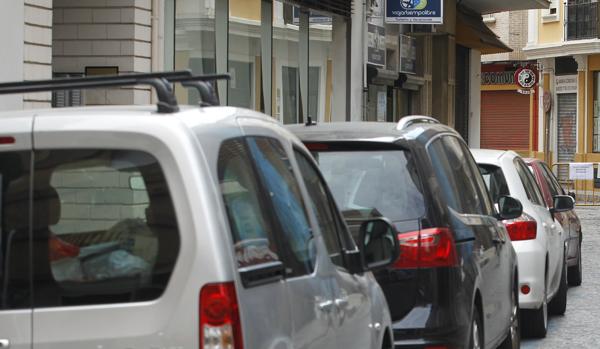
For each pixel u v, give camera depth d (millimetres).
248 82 47531
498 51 90125
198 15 42469
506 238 22750
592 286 38375
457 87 84250
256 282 10094
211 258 9523
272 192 11188
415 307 17266
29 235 9734
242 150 10750
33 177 9758
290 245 11273
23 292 9680
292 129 18734
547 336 27938
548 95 120438
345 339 12758
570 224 37188
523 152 130000
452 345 17250
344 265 13523
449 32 76438
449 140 20375
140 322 9531
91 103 36531
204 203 9609
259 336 9906
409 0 61281
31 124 9750
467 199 19891
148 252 9625
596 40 111750
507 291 22359
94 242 9711
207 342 9430
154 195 9680
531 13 121062
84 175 9758
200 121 10203
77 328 9570
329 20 55719
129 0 36938
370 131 18359
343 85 58688
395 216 17609
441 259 17359
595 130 115000
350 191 17891
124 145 9719
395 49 67625
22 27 30984
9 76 30547
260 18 48656
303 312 11164
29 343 9594
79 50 37406
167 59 40312
